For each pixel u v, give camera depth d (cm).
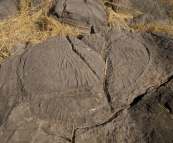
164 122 208
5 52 283
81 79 229
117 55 264
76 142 189
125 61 257
